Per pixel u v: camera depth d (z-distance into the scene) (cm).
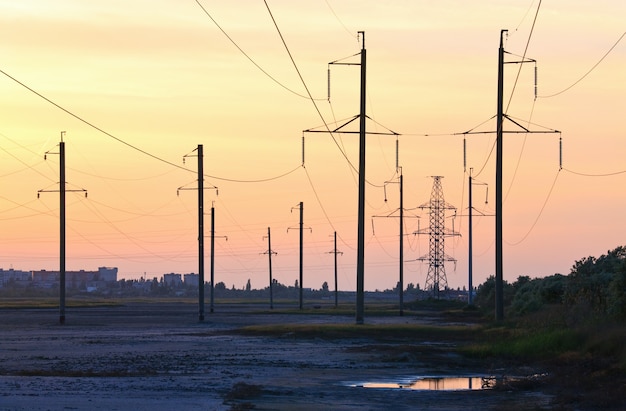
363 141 12206
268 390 5453
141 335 11162
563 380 6034
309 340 10212
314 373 6662
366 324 12250
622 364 6475
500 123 11819
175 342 9825
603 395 5147
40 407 4225
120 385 5409
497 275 11869
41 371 6241
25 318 16712
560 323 9219
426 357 7981
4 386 5153
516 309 15288
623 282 9362
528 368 7156
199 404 4597
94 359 7481
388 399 5247
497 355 8156
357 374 6688
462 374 6831
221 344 9550
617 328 7825
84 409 4222
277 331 11275
